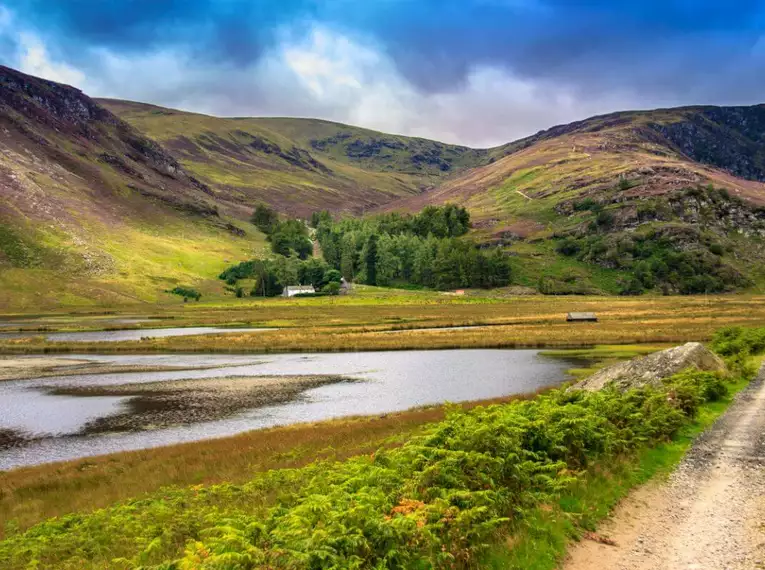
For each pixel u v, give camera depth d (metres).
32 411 43.88
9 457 32.44
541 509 12.25
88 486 24.27
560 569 10.16
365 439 27.56
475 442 13.52
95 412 43.28
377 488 11.71
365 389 50.59
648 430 18.84
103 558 13.20
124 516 16.17
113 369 64.44
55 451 33.38
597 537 11.55
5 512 21.23
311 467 19.17
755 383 30.28
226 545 9.70
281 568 9.09
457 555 9.99
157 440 35.16
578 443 15.53
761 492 13.77
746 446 18.14
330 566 8.95
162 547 12.72
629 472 15.32
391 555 9.26
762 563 10.06
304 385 53.12
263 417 40.56
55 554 13.86
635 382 29.88
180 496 18.30
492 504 11.34
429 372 59.25
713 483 14.71
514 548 10.57
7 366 67.50
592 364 60.59
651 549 10.93
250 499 16.33
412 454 13.62
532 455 14.22
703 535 11.45
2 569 13.13
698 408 23.48
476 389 49.66
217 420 40.06
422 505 10.95
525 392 47.22
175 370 63.34
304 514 10.59
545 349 73.62
